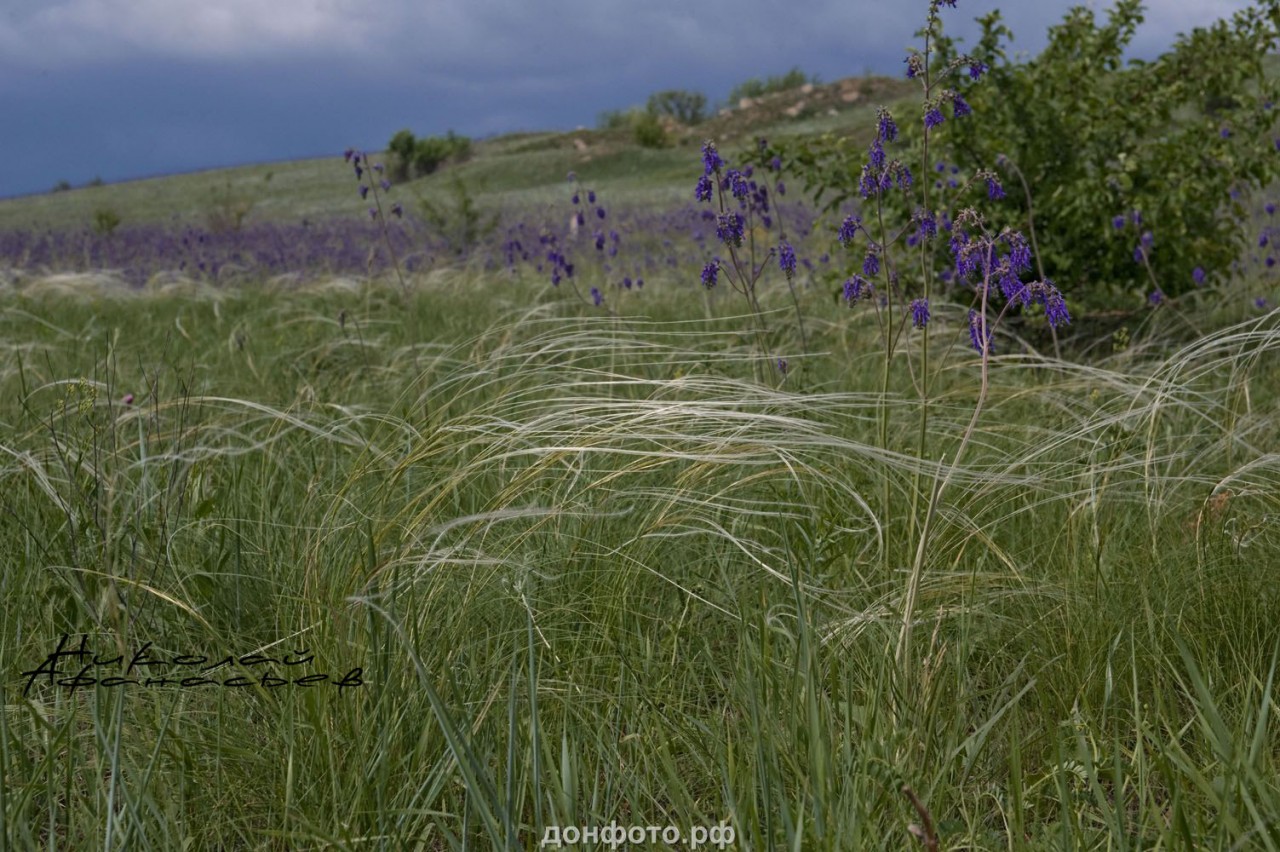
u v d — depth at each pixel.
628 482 3.68
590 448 2.96
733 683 2.64
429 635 2.77
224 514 3.68
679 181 35.47
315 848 2.14
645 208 22.16
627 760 2.53
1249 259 8.84
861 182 3.48
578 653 2.90
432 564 2.83
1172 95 7.41
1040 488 3.54
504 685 2.69
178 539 3.40
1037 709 2.75
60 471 3.69
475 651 2.81
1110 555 3.30
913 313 3.26
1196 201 7.31
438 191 37.84
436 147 48.72
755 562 3.30
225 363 6.85
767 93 62.34
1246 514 3.48
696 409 3.16
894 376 5.78
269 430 4.52
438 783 2.22
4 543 3.43
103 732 2.47
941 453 4.27
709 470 3.36
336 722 2.47
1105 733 2.61
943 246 7.05
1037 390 4.64
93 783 2.42
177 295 11.97
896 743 2.39
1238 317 7.29
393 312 9.17
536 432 3.17
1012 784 2.12
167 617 3.07
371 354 6.93
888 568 3.21
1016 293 2.63
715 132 51.34
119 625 2.74
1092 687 2.73
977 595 3.08
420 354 6.45
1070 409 4.60
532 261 13.43
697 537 3.56
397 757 2.41
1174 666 2.79
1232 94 7.58
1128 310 7.97
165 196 53.00
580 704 2.64
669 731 2.56
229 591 3.21
